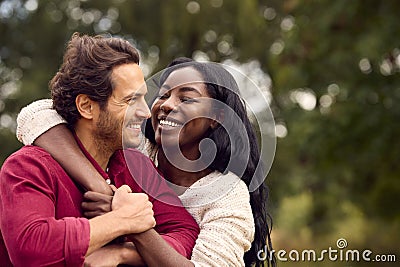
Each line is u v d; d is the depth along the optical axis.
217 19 15.37
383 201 11.50
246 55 15.23
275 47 15.00
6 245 2.23
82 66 2.40
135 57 2.46
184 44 15.27
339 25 11.32
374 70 11.29
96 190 2.35
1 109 15.22
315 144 11.30
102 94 2.40
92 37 2.48
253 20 14.94
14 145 14.52
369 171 11.41
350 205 11.99
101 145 2.46
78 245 2.18
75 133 2.46
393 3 11.05
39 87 15.36
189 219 2.57
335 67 11.39
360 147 11.34
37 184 2.27
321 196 12.05
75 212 2.34
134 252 2.37
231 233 2.51
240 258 2.53
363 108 11.17
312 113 11.40
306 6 11.58
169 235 2.48
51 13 16.42
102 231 2.24
